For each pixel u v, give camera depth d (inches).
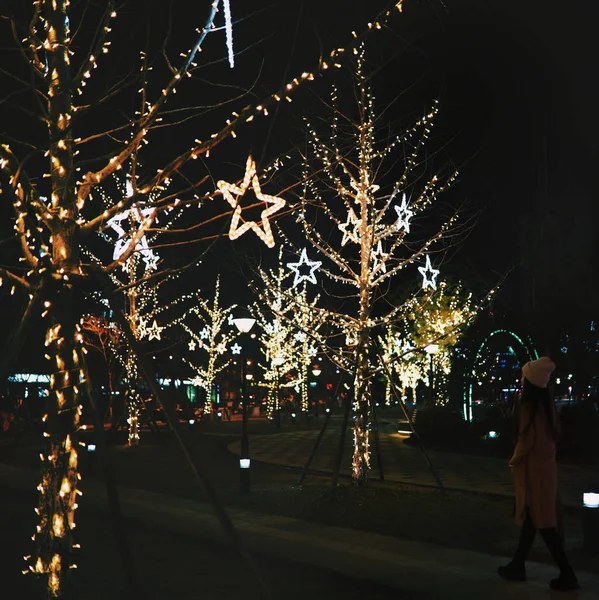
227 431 1663.4
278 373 2011.6
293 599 327.0
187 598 328.2
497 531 468.8
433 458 954.1
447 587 336.2
